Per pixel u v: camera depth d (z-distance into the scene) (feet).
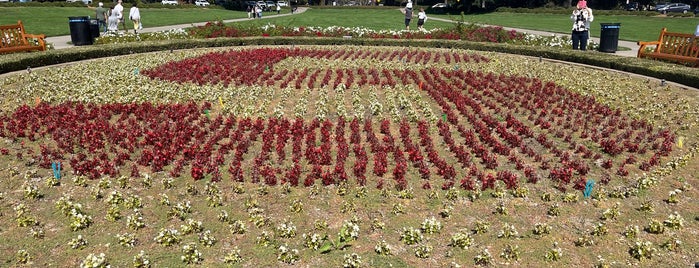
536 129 37.60
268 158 31.17
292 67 60.54
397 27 128.88
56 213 23.88
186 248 20.30
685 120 39.32
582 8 72.28
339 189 26.35
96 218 23.50
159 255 20.56
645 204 24.62
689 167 30.12
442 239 22.12
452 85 51.47
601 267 19.79
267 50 73.51
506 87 49.83
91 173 27.91
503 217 24.13
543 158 31.71
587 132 36.37
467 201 25.77
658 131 36.76
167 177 28.22
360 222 23.54
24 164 29.60
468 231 22.80
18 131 34.01
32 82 49.98
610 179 28.40
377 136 35.73
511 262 20.39
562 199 26.05
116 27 95.50
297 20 151.23
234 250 20.36
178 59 65.26
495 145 32.71
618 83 52.65
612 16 178.19
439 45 84.38
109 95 44.39
